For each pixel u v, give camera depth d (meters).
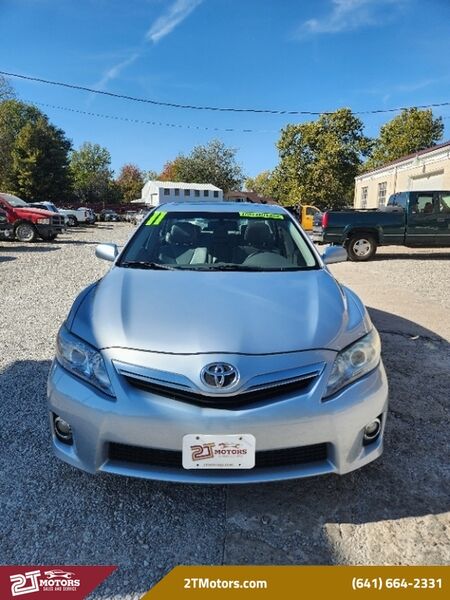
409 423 3.18
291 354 2.16
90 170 81.00
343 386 2.21
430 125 38.22
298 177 37.44
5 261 11.02
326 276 3.11
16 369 4.00
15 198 17.91
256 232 3.63
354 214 12.05
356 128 36.84
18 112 60.34
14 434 2.95
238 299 2.57
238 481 2.10
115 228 31.05
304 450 2.16
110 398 2.13
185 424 2.04
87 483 2.51
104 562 2.03
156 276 2.96
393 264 11.54
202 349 2.14
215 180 62.34
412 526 2.24
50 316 5.82
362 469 2.66
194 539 2.15
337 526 2.23
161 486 2.50
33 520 2.25
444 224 12.06
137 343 2.20
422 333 5.21
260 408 2.06
